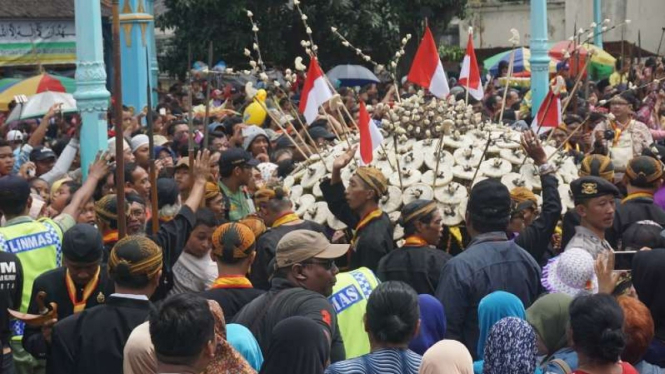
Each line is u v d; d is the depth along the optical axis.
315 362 4.91
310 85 9.80
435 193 8.66
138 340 5.06
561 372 5.22
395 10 25.70
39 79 18.67
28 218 7.38
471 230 6.90
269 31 24.91
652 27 34.50
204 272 7.30
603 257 6.29
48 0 25.98
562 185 9.01
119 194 7.05
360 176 7.76
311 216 8.98
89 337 5.70
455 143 9.10
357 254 7.75
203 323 4.53
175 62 25.72
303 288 5.92
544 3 15.27
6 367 6.75
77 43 10.70
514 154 9.02
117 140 7.09
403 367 5.16
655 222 8.52
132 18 18.05
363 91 20.77
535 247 7.32
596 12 26.55
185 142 12.57
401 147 9.20
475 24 35.69
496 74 25.08
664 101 17.73
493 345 4.72
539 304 5.73
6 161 10.80
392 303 5.20
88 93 10.67
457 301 6.51
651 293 6.19
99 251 6.33
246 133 12.52
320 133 11.91
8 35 25.02
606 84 21.39
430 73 9.45
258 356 5.47
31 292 6.68
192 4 24.75
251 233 6.34
